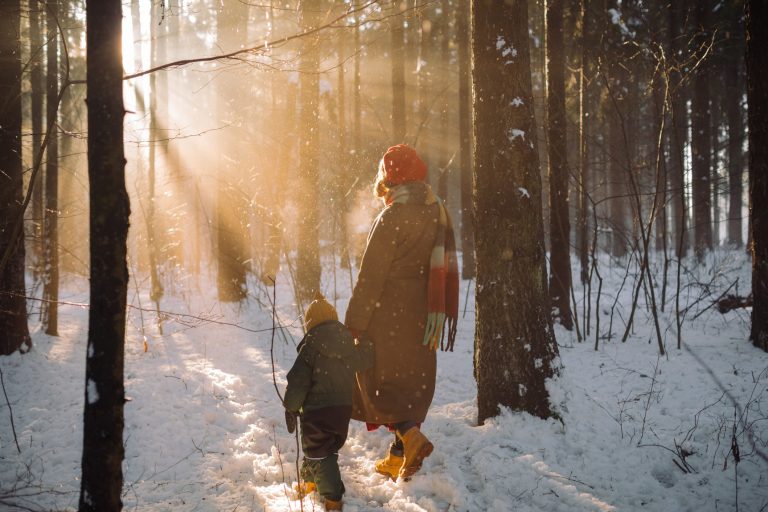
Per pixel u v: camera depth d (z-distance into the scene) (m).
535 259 4.40
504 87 4.36
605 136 18.41
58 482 3.72
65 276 12.84
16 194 6.37
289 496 3.57
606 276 12.73
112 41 2.44
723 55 15.65
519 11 4.38
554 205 8.46
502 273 4.39
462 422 4.58
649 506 3.31
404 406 3.73
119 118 2.47
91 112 2.44
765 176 6.57
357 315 3.69
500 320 4.39
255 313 10.02
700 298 7.98
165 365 6.63
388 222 3.74
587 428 4.21
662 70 7.29
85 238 12.86
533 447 4.00
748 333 7.41
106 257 2.45
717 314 8.74
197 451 4.26
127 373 6.25
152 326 9.10
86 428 2.49
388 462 3.83
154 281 9.89
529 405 4.32
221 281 10.66
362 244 10.24
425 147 14.99
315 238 10.30
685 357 6.40
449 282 3.97
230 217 10.62
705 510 3.26
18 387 5.80
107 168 2.44
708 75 16.30
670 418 4.60
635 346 7.07
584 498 3.35
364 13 4.13
